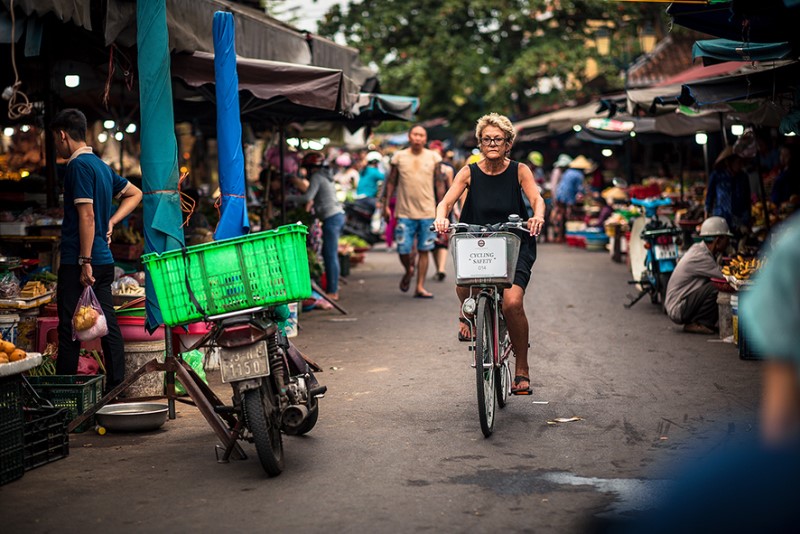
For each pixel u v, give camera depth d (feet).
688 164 66.49
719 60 28.58
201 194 45.78
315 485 16.75
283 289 17.02
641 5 99.50
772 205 44.04
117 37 24.58
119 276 28.43
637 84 84.38
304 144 45.14
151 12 21.11
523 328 21.47
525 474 17.22
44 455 18.39
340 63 41.57
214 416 19.04
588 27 109.70
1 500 16.19
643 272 40.98
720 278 32.60
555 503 15.58
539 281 52.19
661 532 5.37
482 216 21.48
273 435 17.51
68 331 21.54
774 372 5.39
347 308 41.42
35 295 24.79
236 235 21.11
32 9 21.04
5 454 17.03
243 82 27.22
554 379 25.91
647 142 60.95
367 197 68.33
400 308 41.32
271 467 17.03
